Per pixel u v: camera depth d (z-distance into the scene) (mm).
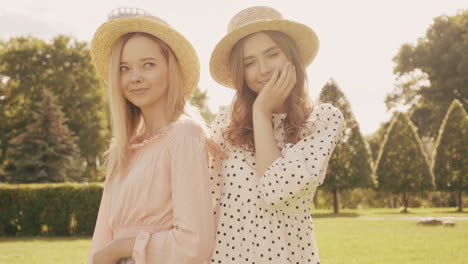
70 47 42938
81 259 10070
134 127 2379
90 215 16562
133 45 2117
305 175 2119
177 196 1921
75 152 36406
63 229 16516
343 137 30359
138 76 2098
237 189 2387
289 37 2582
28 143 34969
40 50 41844
